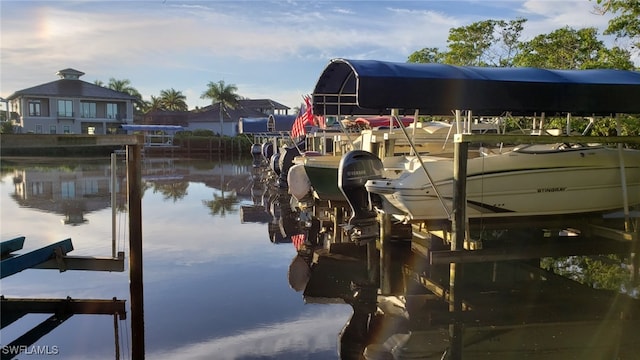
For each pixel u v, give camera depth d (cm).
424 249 837
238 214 1387
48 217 1227
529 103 647
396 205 749
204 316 605
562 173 783
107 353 502
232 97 6384
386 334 562
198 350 514
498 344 530
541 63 1589
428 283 716
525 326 575
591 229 794
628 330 557
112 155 645
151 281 737
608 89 666
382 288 723
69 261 624
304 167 1098
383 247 800
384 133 916
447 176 735
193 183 2239
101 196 1606
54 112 4966
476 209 750
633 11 1178
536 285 714
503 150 845
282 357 503
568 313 609
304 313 623
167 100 7512
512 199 764
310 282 750
